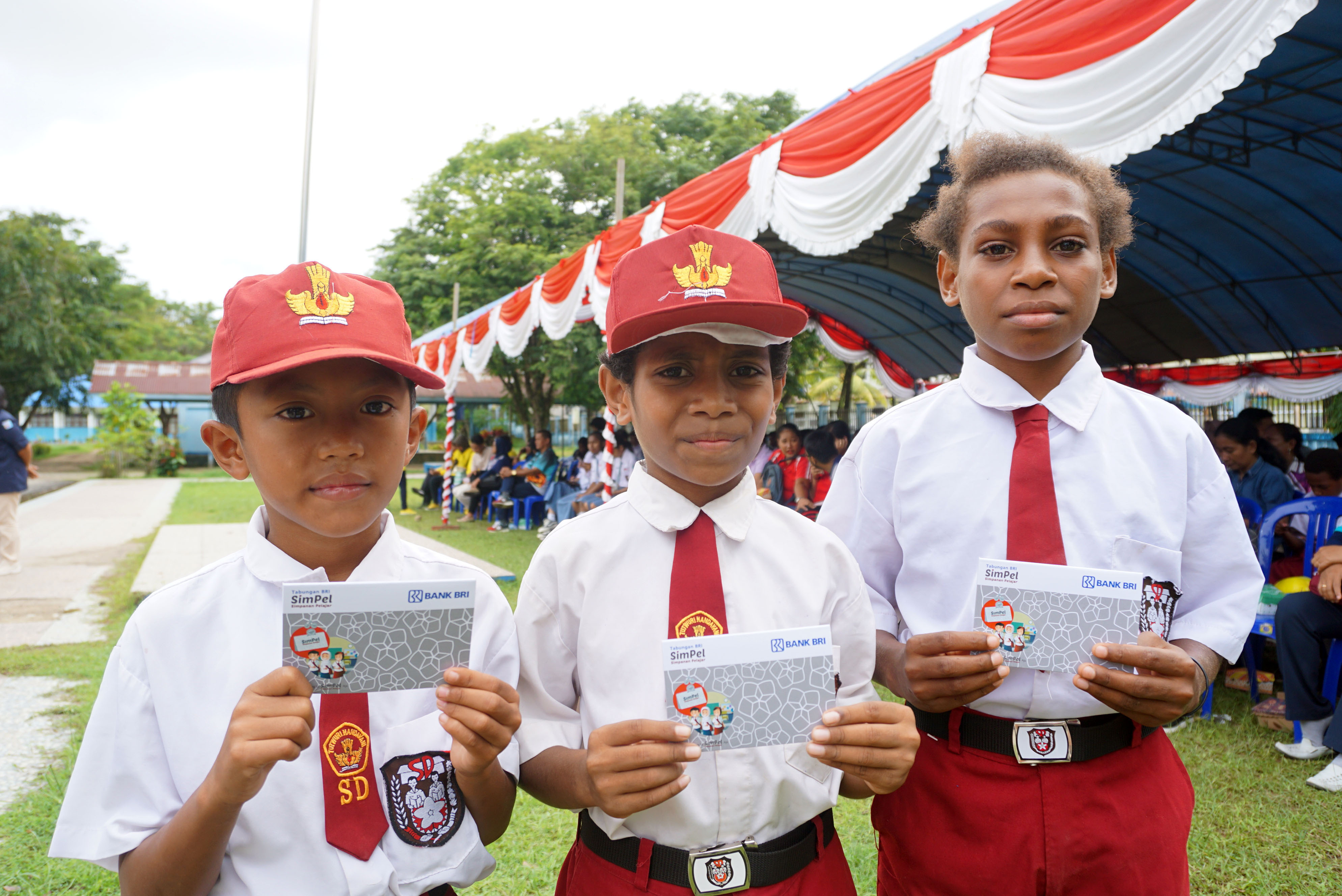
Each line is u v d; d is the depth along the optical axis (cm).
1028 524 140
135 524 1171
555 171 2066
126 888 109
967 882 137
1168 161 681
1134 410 147
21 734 359
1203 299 949
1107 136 238
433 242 2209
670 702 114
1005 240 137
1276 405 1148
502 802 125
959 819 139
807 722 116
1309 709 330
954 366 1347
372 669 110
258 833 112
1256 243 803
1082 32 244
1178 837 138
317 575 122
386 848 117
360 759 118
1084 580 127
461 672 110
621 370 138
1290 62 512
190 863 104
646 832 126
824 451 622
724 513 135
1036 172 139
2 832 272
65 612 602
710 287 127
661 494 136
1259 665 459
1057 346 137
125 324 3397
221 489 1869
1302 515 429
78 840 110
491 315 1017
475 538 1034
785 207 407
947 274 162
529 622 133
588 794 118
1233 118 603
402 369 117
